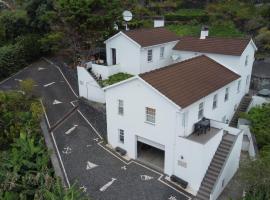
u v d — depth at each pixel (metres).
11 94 29.86
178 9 61.59
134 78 21.56
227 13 58.19
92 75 32.78
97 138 26.84
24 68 42.00
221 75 27.14
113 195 20.14
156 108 21.28
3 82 37.25
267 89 34.75
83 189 19.27
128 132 23.94
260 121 27.33
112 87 23.59
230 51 30.30
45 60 44.88
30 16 46.66
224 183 21.41
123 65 33.53
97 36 34.62
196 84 23.52
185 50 33.59
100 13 33.12
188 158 20.50
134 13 51.03
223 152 21.75
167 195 20.20
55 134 27.17
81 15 32.06
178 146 20.86
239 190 21.41
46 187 18.44
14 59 40.84
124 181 21.50
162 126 21.39
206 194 20.03
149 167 23.12
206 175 20.86
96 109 29.94
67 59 42.19
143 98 21.81
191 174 20.67
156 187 20.94
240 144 23.08
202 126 22.14
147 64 33.25
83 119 29.69
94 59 37.03
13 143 23.72
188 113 21.14
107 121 25.31
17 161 20.92
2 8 60.78
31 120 26.58
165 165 22.14
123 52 32.97
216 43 32.41
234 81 27.73
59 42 39.16
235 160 22.73
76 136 26.97
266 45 48.72
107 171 22.55
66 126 28.45
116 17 35.16
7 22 47.97
